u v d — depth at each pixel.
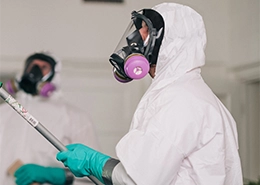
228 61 5.21
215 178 2.07
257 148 5.21
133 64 2.17
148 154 2.01
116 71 2.29
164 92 2.15
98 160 2.20
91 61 5.05
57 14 5.03
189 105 2.10
